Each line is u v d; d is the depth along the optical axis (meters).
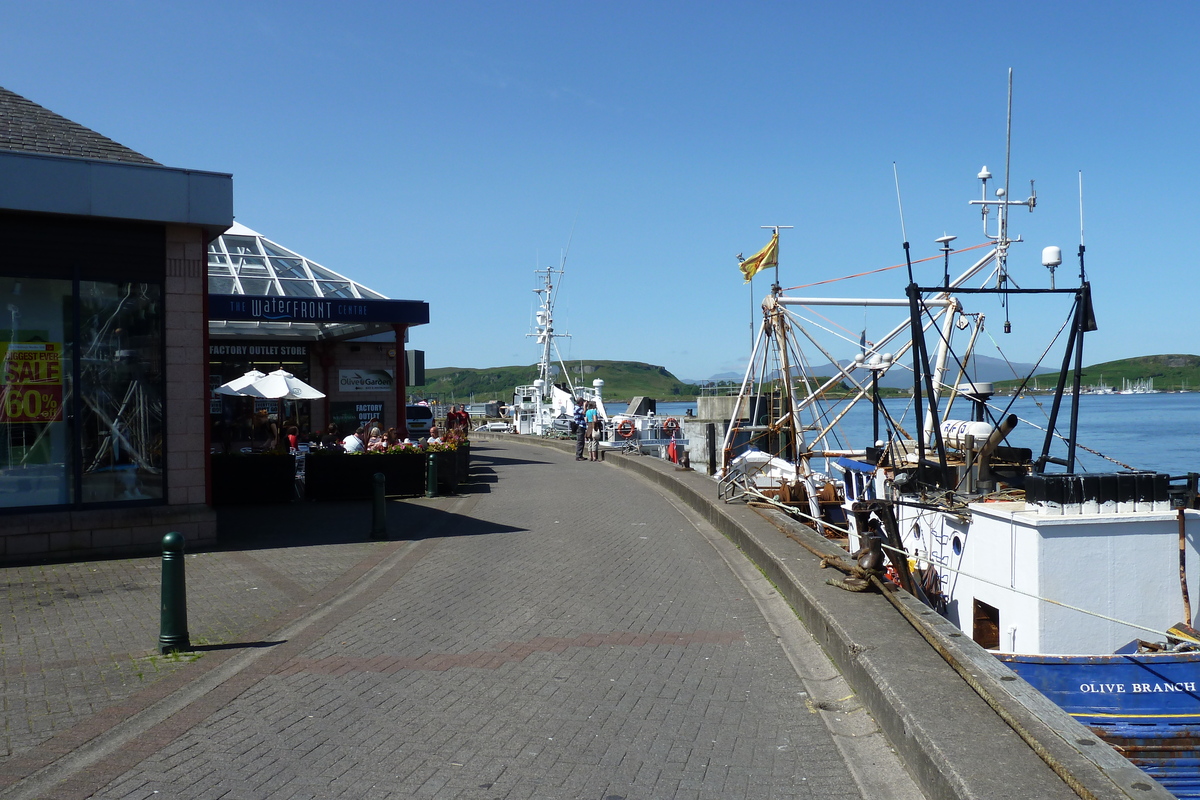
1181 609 8.71
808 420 26.84
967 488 11.49
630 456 28.00
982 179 15.11
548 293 50.34
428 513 15.70
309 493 17.52
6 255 10.74
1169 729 7.36
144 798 4.43
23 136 11.17
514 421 54.66
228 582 9.70
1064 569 8.66
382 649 7.18
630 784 4.66
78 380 11.14
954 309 14.74
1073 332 11.17
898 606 7.22
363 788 4.59
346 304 17.89
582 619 8.23
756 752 5.09
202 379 11.76
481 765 4.89
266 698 5.97
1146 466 34.62
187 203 11.38
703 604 8.88
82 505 11.15
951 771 4.03
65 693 6.04
